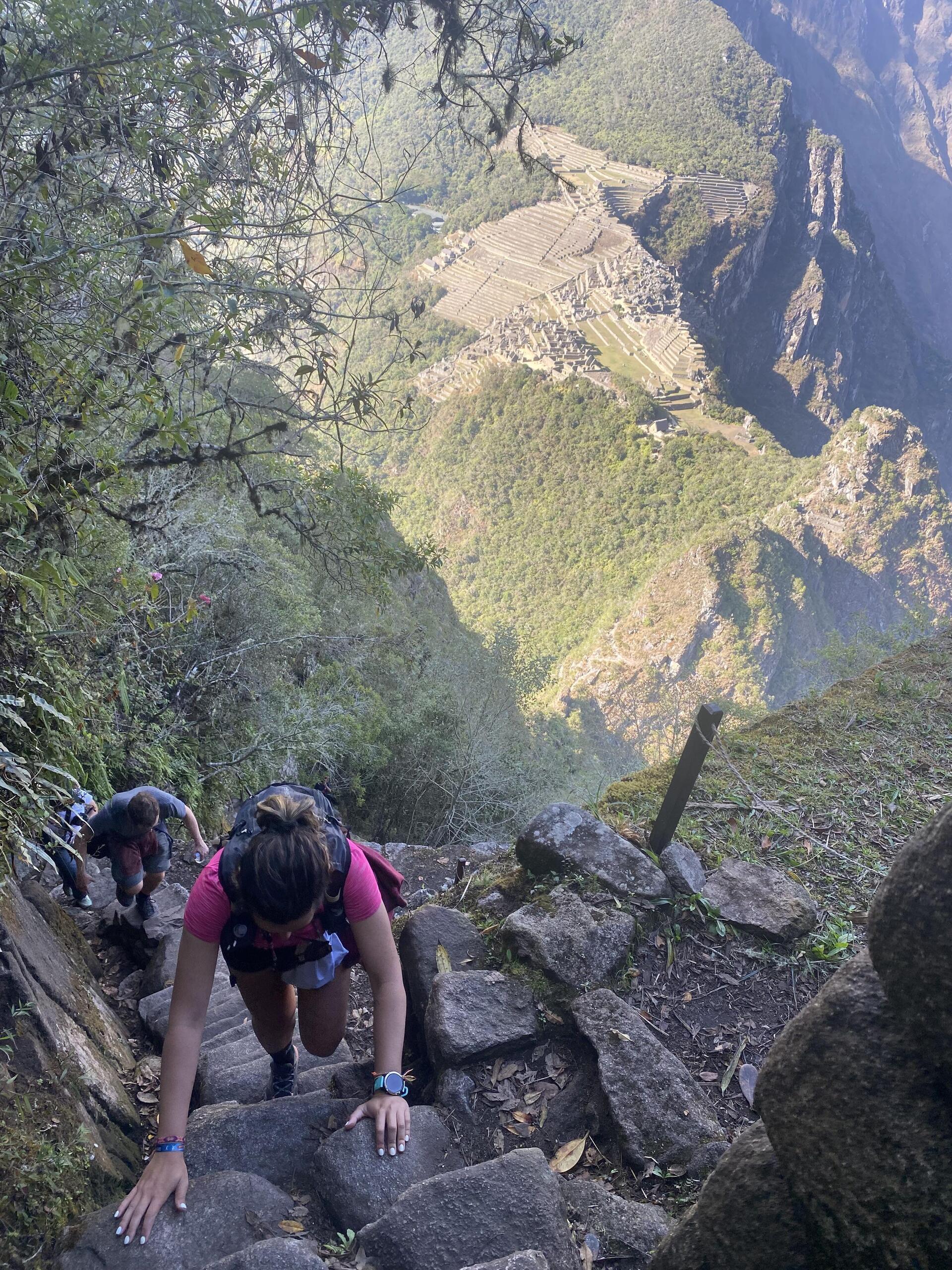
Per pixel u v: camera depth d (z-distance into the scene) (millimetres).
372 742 12297
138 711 6645
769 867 3588
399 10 3555
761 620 106688
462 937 3129
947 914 1181
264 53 3438
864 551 124125
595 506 129000
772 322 197375
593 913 3086
